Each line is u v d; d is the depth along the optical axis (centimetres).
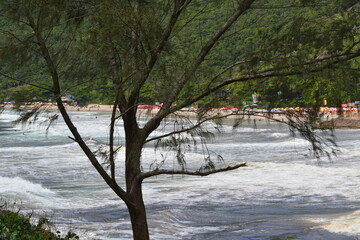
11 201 2341
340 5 875
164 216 2066
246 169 3359
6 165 3747
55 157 4266
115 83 909
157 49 903
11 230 1064
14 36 901
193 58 912
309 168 3344
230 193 2589
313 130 873
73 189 2730
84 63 910
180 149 952
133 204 985
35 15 912
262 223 1952
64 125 9462
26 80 917
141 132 971
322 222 1925
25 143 5950
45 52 898
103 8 875
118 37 902
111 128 941
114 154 977
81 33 913
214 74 908
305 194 2536
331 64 860
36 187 2730
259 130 6625
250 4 924
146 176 979
